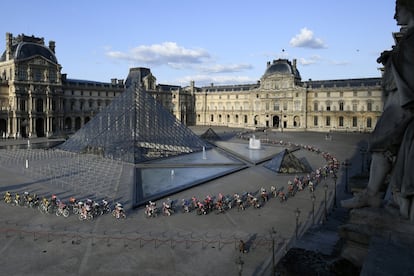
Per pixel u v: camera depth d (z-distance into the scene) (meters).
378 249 12.91
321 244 23.48
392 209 14.86
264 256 29.89
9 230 35.84
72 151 88.06
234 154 90.12
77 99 155.62
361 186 44.88
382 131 14.68
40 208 43.47
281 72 180.38
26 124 132.88
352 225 15.59
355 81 166.50
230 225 37.84
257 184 58.03
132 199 46.97
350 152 96.69
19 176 61.81
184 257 29.72
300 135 150.75
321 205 45.47
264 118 188.88
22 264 28.23
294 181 57.31
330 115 168.75
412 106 12.55
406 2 13.41
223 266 28.05
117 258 29.45
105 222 38.59
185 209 42.50
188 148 89.88
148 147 79.94
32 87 132.25
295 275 15.77
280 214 41.75
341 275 14.92
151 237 34.16
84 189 52.72
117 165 70.62
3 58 136.12
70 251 30.81
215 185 57.03
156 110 89.06
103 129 87.81
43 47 138.75
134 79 196.50
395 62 12.99
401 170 13.90
